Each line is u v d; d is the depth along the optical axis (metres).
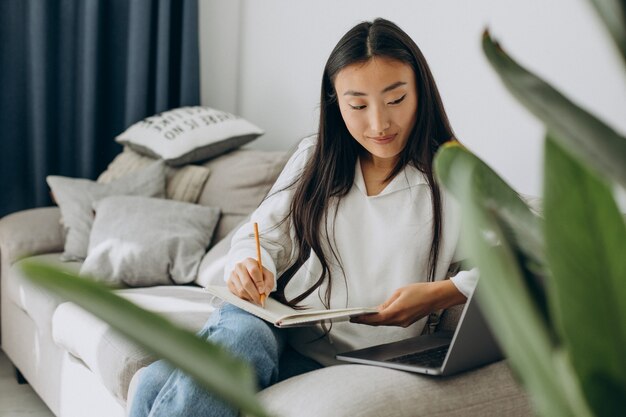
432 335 1.45
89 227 2.58
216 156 2.83
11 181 3.14
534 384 0.41
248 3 3.21
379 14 2.56
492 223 0.41
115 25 3.23
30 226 2.66
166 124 2.87
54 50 3.14
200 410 1.25
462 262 1.53
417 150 1.53
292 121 3.03
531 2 2.02
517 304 0.39
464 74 2.25
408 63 1.47
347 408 1.11
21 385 2.69
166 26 3.21
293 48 2.99
